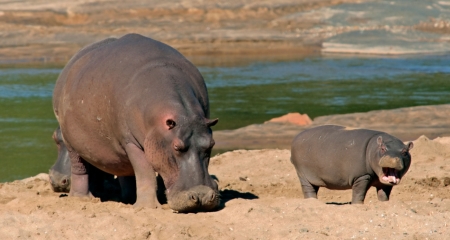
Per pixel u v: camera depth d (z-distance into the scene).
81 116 30.58
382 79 104.31
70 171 34.41
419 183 36.84
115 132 29.22
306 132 32.50
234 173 42.53
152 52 30.09
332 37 155.62
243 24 166.25
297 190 37.03
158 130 26.70
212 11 170.38
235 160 46.91
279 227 24.98
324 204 27.89
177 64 29.86
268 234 24.34
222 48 148.38
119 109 28.66
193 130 26.56
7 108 79.31
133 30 157.25
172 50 30.98
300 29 162.62
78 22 163.12
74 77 31.73
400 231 24.20
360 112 75.50
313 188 32.03
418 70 114.38
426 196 33.97
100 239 24.44
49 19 162.00
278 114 75.62
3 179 48.25
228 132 64.62
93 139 30.50
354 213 26.09
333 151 30.14
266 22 167.38
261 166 44.62
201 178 26.41
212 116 74.62
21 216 27.25
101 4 171.62
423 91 91.62
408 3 174.62
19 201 31.19
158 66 29.14
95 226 25.61
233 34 155.50
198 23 166.00
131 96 28.33
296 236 23.84
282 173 42.28
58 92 33.34
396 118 69.44
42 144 60.69
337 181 30.23
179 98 27.44
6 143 60.94
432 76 106.94
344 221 25.56
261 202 29.03
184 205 26.05
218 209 27.62
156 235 24.47
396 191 35.06
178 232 24.31
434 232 23.77
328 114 74.94
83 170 33.31
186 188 26.16
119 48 30.72
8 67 122.00
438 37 154.00
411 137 61.03
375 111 72.75
